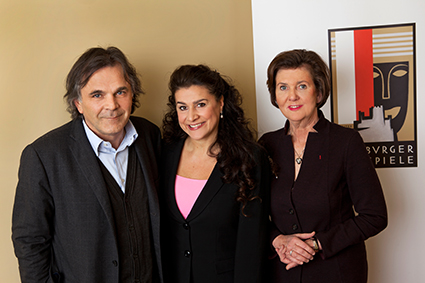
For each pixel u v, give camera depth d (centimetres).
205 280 167
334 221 165
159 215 165
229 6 227
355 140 163
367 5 222
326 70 169
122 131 167
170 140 192
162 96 227
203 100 166
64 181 150
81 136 156
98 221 151
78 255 151
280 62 169
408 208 231
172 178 177
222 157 169
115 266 153
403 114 226
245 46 231
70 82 156
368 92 227
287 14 225
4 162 211
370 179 160
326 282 163
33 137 213
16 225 151
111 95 152
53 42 213
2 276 213
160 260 165
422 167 228
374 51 225
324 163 165
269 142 185
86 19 216
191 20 226
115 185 159
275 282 175
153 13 222
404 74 224
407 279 234
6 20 208
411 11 221
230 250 170
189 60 228
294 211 167
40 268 153
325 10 224
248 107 234
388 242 234
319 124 171
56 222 155
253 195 166
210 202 167
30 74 211
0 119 209
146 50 224
